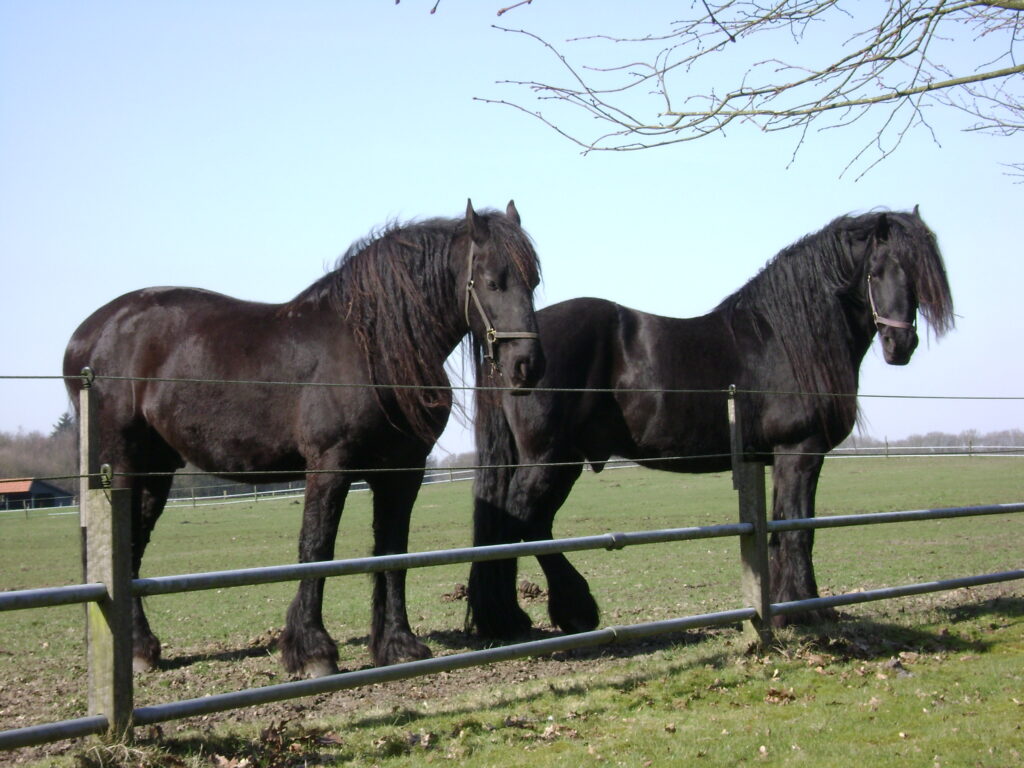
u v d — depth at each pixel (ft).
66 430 112.06
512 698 16.28
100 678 12.80
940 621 22.79
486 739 14.24
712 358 23.40
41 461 103.60
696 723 15.03
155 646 20.43
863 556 40.14
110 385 20.65
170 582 13.29
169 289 21.40
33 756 14.19
